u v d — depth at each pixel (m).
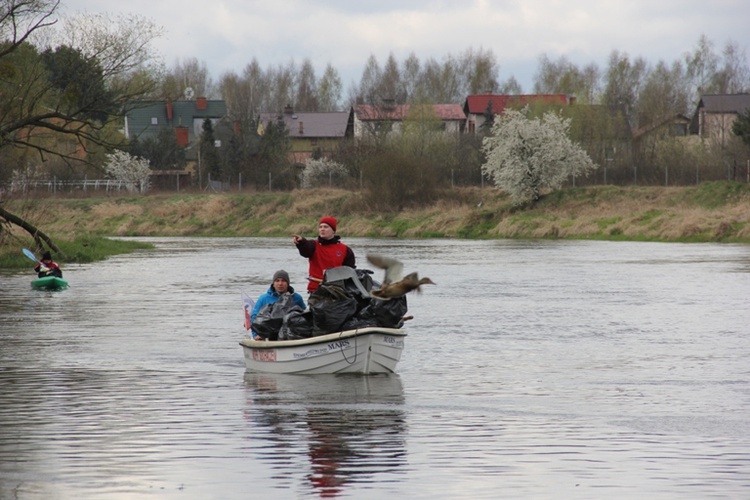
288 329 50.62
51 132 191.50
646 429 38.16
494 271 124.31
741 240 186.00
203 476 31.36
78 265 140.50
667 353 57.72
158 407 42.00
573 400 43.75
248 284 108.50
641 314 77.75
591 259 146.50
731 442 36.06
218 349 59.41
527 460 33.47
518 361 54.72
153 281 112.50
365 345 49.06
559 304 85.44
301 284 105.62
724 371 51.50
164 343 61.97
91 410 41.38
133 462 33.03
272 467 32.44
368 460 33.38
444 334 66.00
